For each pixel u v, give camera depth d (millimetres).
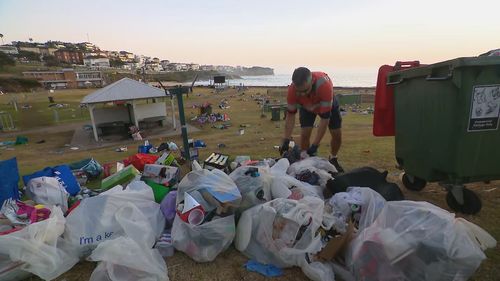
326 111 3633
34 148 10805
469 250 1825
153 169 3609
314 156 3830
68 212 2744
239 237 2492
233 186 2684
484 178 2805
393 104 3744
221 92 48188
